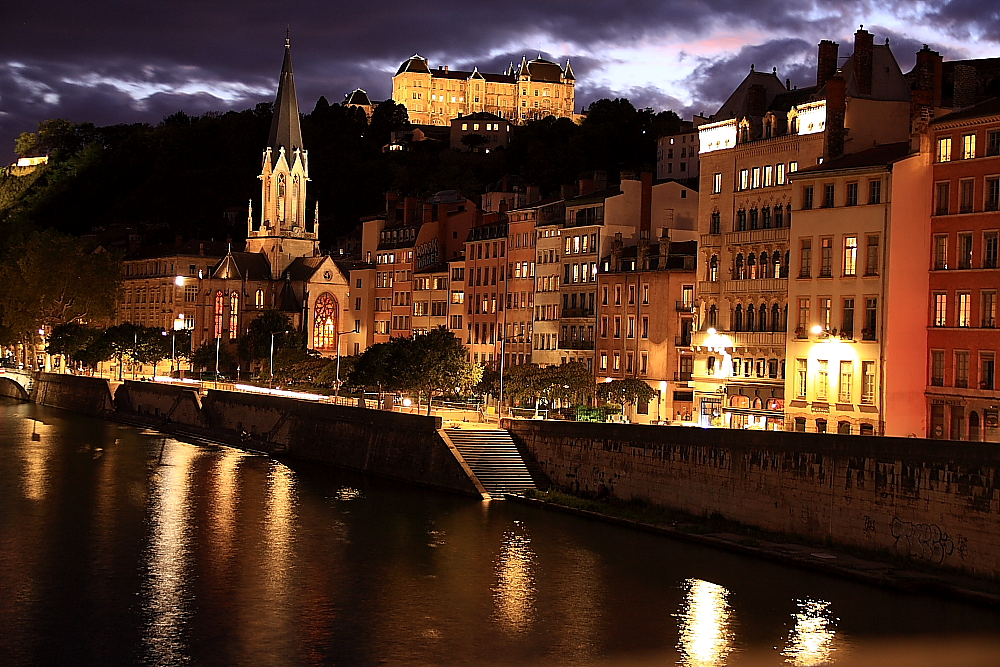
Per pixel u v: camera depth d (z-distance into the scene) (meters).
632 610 69.00
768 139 115.81
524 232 165.00
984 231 94.94
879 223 99.69
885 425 98.31
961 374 96.69
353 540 87.06
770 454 82.75
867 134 110.75
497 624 67.00
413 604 70.81
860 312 101.00
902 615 66.19
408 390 133.38
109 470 121.38
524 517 95.19
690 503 89.81
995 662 59.12
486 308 175.25
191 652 62.59
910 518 72.75
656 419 133.00
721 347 116.50
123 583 75.44
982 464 68.50
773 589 71.75
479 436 112.06
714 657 61.19
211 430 156.75
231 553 83.38
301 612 69.38
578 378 126.38
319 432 133.00
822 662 59.94
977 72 123.75
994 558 67.69
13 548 84.31
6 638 64.50
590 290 148.38
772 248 114.06
